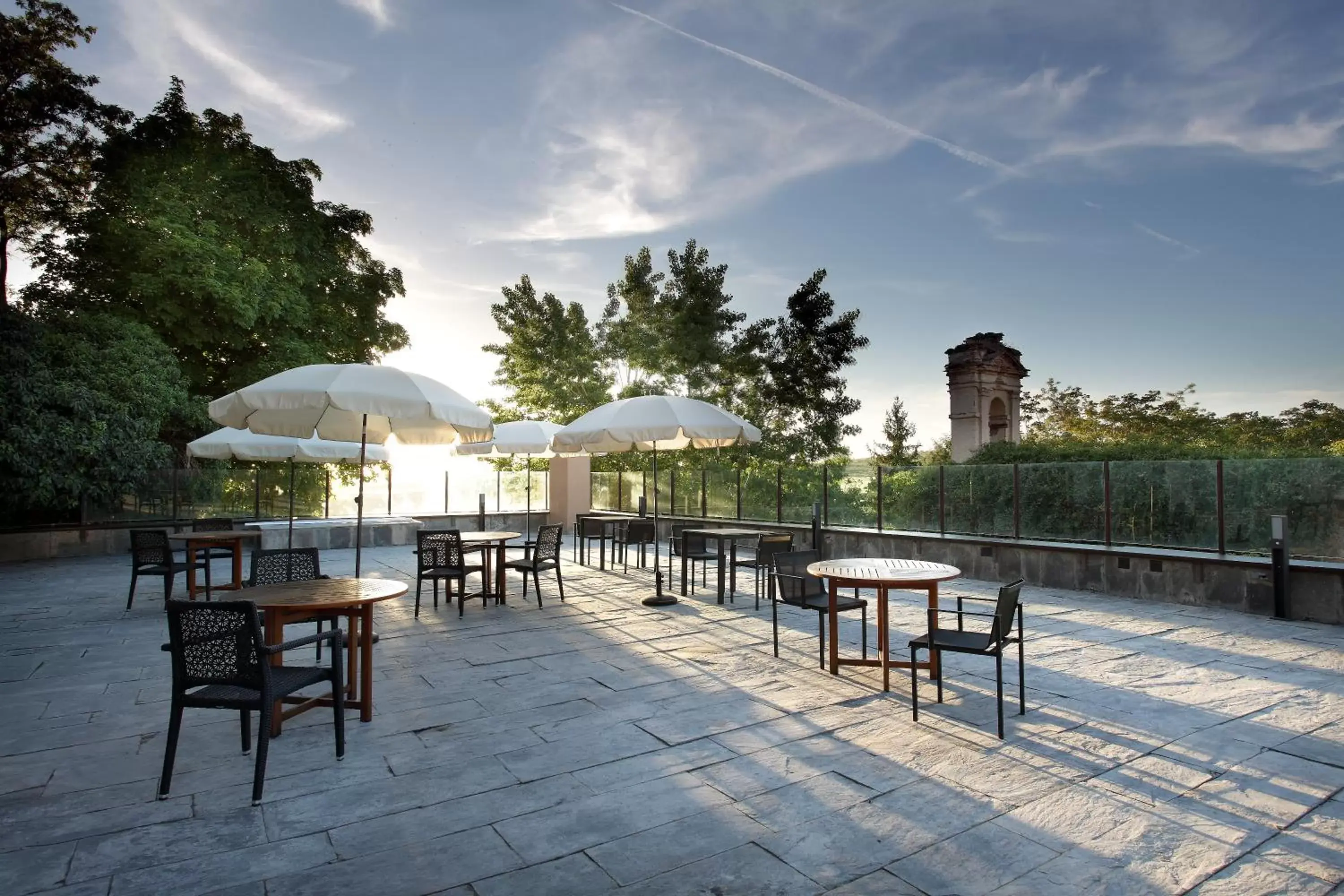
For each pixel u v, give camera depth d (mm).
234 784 3523
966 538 10703
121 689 5281
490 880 2625
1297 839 2939
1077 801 3301
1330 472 7719
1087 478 9734
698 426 8320
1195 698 4879
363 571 11977
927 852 2830
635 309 22422
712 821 3105
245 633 3391
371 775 3625
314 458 11227
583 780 3570
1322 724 4363
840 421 22250
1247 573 7895
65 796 3387
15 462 12133
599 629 7387
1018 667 5711
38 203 15492
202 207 15641
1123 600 8727
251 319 15297
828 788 3447
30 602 8977
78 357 13672
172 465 15078
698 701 4898
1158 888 2562
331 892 2537
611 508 19641
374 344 20578
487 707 4773
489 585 8820
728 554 13188
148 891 2549
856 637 6945
